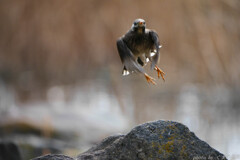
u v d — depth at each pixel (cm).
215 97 1694
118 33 1875
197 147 572
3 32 2072
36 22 1994
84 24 1942
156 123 590
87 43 1981
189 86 1872
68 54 2053
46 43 2047
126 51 585
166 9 1758
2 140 934
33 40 2050
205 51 1700
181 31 1736
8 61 2277
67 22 1961
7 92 2072
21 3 2008
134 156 570
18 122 1233
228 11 1667
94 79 2197
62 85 2200
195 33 1705
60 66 2127
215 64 1703
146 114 1497
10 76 2336
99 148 627
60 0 1956
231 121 1359
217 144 1045
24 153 1023
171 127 585
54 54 2080
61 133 1210
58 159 592
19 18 2023
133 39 630
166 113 1509
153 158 563
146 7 1800
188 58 1780
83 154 600
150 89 1972
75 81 2212
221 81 1714
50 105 1688
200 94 1761
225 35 1673
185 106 1625
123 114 1503
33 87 2192
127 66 575
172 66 1908
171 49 1777
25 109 1538
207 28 1686
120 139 599
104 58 2089
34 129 1213
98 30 1930
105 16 1903
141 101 1738
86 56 2064
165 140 573
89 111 1517
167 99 1766
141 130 582
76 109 1538
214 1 1670
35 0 1978
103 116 1438
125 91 1961
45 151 1046
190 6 1712
